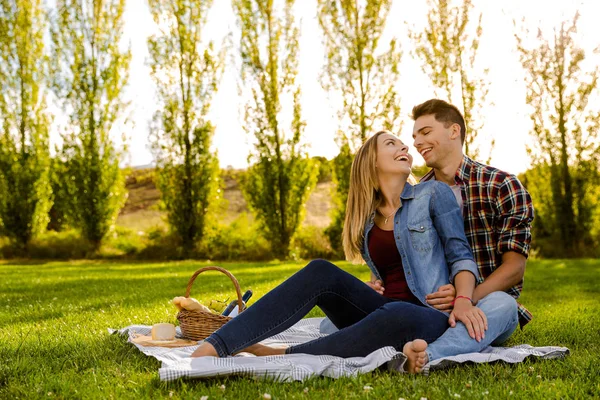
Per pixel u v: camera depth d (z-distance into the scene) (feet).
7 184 62.69
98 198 61.46
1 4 61.87
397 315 8.76
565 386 7.47
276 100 57.21
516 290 10.65
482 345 9.20
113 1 60.85
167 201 60.39
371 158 10.17
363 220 10.20
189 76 59.47
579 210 52.37
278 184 57.77
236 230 61.46
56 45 60.18
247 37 56.49
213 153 60.44
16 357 10.14
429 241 9.75
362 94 55.42
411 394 7.32
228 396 7.31
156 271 39.47
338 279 9.18
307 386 7.82
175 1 58.49
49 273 38.63
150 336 11.62
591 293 22.59
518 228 10.58
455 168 11.25
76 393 7.69
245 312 8.80
